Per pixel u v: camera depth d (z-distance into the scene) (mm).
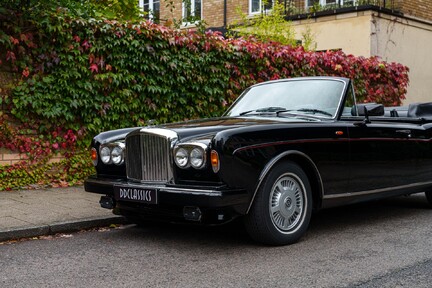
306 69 11766
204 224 4973
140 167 5215
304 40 15109
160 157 5027
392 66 13867
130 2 10383
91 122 8852
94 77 8688
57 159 8688
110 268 4531
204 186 4742
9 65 8094
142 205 5289
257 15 14438
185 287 3996
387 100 13875
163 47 9406
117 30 8891
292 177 5207
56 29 8305
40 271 4461
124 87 9078
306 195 5301
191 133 5035
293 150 5121
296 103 6152
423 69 16312
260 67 10859
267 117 5816
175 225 6316
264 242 5105
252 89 6793
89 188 5676
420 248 5102
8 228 5660
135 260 4777
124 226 6344
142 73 9227
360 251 4992
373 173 5941
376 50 14836
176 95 9641
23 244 5434
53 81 8383
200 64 9891
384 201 7969
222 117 6035
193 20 10367
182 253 5000
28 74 8148
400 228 6047
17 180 8344
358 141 5750
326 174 5426
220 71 10172
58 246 5344
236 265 4559
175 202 4797
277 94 6414
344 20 15164
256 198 4938
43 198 7520
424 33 16297
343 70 12641
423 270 4367
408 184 6473
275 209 5094
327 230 5934
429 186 6887
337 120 5824
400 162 6293
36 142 8430
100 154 5684
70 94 8570
